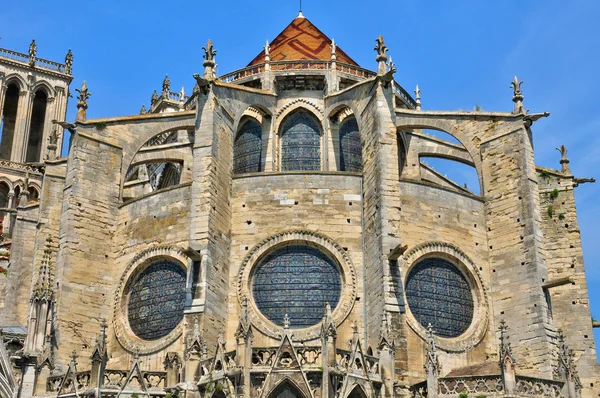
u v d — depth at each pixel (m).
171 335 41.56
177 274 43.25
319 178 44.41
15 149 97.00
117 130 47.44
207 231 41.28
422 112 47.88
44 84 102.06
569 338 47.03
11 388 40.00
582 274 48.28
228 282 42.56
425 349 41.69
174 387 36.59
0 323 58.00
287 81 54.41
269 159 52.81
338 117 53.38
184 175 53.78
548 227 49.69
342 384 34.34
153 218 44.84
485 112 47.31
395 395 36.91
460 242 44.91
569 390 37.75
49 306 40.81
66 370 41.56
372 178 43.47
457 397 36.34
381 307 40.03
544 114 45.94
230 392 34.22
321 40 62.28
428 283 43.53
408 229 43.75
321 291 42.44
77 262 43.97
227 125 45.88
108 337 43.84
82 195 45.19
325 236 43.19
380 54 45.34
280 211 43.78
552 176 50.50
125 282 44.47
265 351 34.81
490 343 43.72
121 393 36.41
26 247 58.66
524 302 43.12
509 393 35.59
